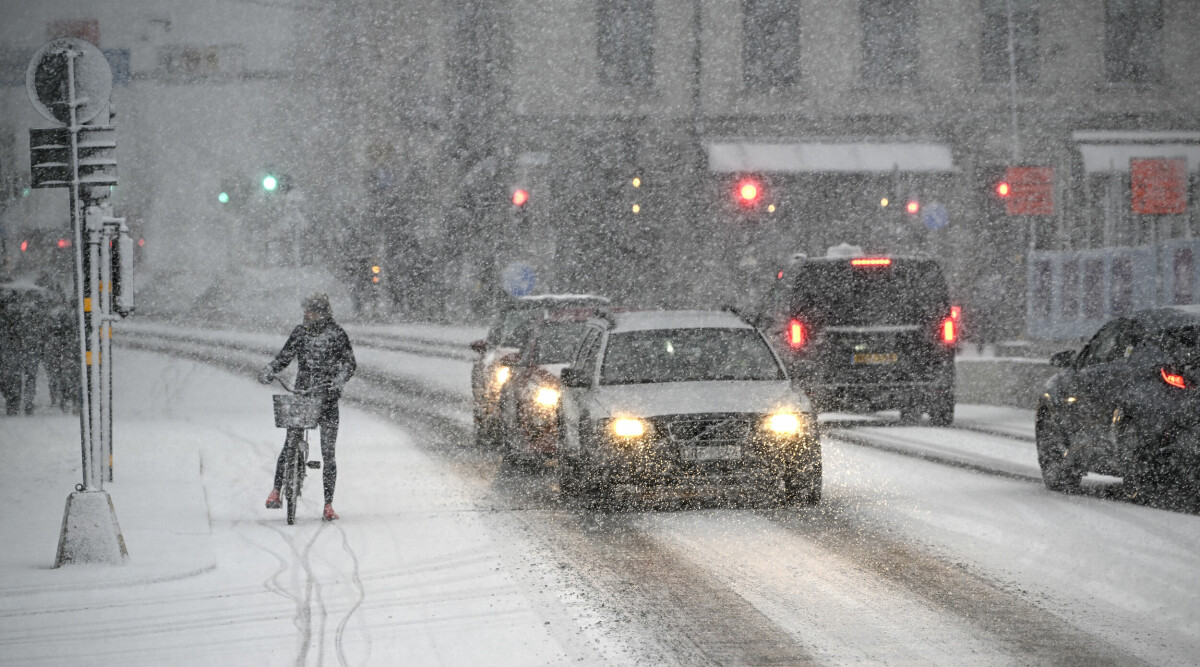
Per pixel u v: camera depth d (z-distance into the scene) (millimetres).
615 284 147375
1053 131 145625
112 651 23984
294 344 38438
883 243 144625
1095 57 145875
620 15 147375
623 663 22594
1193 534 33781
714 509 39594
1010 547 32500
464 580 29641
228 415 71250
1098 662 22266
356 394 85312
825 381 63594
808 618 25656
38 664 23281
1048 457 42406
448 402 79375
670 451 39312
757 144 146000
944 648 23281
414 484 46281
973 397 77125
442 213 160750
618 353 43562
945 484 43875
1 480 47156
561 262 148500
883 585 28500
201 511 39500
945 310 63875
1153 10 146000
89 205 39625
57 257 121312
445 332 135625
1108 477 45750
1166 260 79875
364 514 39750
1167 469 37906
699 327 44625
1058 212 143875
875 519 37094
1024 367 72938
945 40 146125
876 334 63500
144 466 50000
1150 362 38906
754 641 23953
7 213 136125
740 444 39438
